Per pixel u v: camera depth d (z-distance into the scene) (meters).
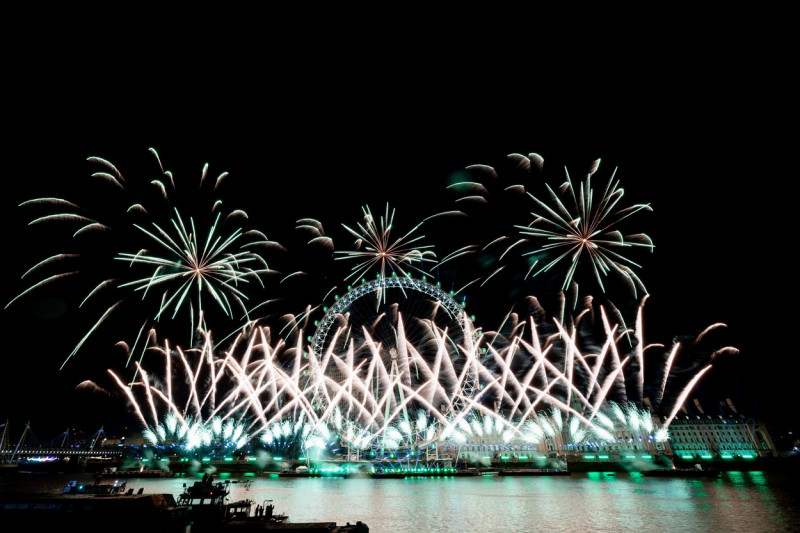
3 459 153.25
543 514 41.12
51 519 23.66
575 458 122.25
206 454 117.88
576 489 65.69
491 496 56.31
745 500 49.84
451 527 34.81
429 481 85.00
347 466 101.06
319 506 46.94
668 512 41.59
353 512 42.59
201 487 31.70
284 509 44.28
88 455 167.25
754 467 109.06
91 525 23.66
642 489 64.81
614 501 50.25
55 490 66.81
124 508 24.45
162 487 73.19
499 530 33.66
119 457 136.00
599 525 35.41
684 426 138.12
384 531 33.34
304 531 23.80
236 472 108.25
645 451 124.25
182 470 110.19
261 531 24.12
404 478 93.62
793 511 41.12
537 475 101.25
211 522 25.59
